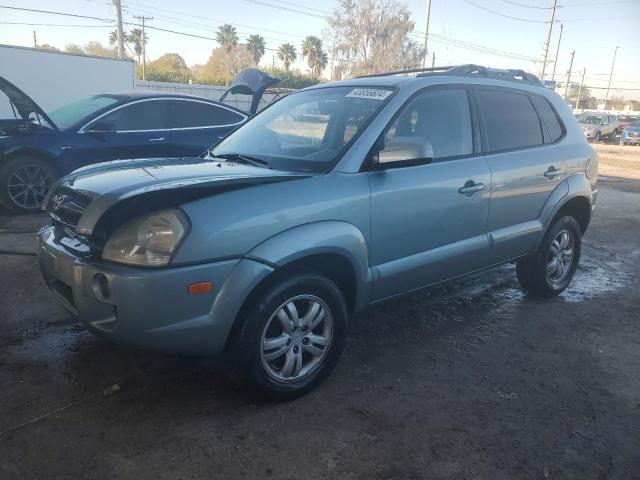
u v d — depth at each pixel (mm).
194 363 3572
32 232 6570
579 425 3051
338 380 3455
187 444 2760
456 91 4039
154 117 7836
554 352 3973
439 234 3785
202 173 3193
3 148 7160
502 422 3055
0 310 4281
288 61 66312
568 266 5160
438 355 3859
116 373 3412
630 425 3066
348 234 3178
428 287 3895
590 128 34344
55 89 15734
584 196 5004
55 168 7504
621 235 8023
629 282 5754
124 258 2662
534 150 4547
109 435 2805
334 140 3531
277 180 3025
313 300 3166
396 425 2990
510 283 5566
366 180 3324
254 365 2957
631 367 3771
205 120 8203
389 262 3539
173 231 2639
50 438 2764
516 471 2652
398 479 2568
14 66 14906
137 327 2643
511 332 4312
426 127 3777
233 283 2766
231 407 3102
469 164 3951
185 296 2668
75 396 3150
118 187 2920
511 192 4270
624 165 19359
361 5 41344
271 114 4258
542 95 4887
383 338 4113
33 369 3426
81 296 2799
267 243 2859
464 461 2711
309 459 2686
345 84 4098
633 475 2652
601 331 4391
